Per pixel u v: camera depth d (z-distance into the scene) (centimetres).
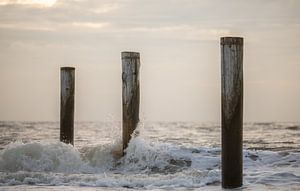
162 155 1625
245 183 1307
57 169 1589
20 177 1395
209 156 1692
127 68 1584
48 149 1623
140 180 1353
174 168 1572
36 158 1605
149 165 1598
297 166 1594
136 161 1617
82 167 1605
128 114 1605
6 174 1425
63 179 1380
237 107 1194
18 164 1585
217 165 1597
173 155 1647
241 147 1217
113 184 1322
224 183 1234
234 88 1189
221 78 1204
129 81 1587
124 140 1633
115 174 1500
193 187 1283
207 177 1374
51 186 1305
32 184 1337
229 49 1188
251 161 1666
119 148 1694
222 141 1221
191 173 1438
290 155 1731
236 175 1223
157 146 1709
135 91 1591
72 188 1277
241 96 1198
